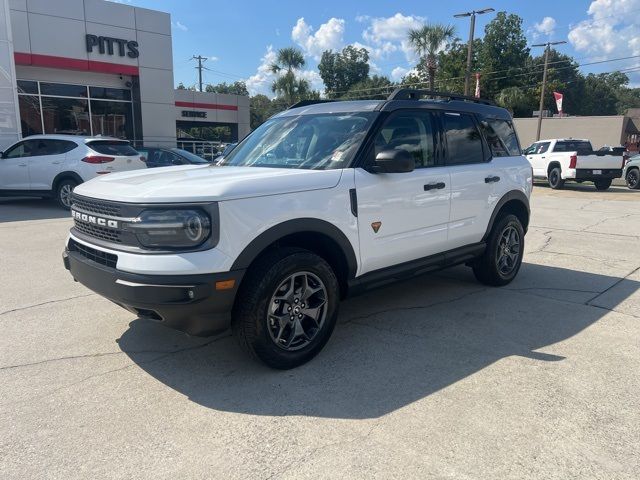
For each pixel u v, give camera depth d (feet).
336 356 12.77
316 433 9.43
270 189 11.17
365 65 231.50
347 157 13.15
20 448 8.96
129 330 14.42
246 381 11.44
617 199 51.34
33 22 56.03
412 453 8.80
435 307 16.58
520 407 10.31
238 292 11.10
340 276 13.26
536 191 60.54
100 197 11.43
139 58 65.10
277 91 130.31
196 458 8.71
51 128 60.64
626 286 19.11
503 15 179.01
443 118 16.05
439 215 15.26
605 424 9.71
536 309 16.40
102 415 10.03
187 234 10.23
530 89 172.14
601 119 131.03
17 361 12.42
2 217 35.04
